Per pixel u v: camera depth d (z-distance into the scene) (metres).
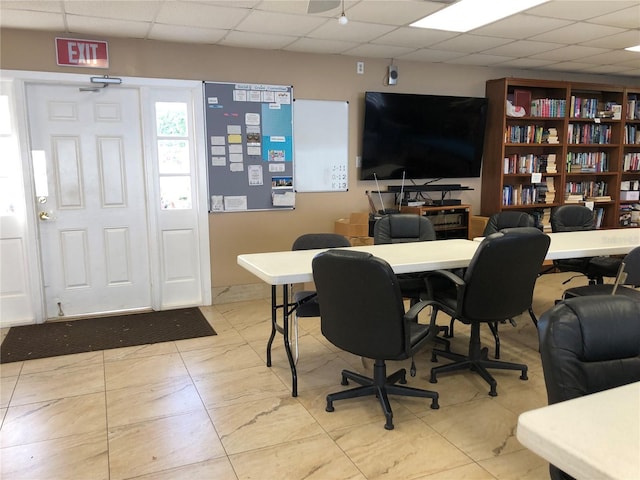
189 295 4.82
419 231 3.93
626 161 6.61
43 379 3.13
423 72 5.48
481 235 5.56
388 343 2.37
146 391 2.96
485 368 3.14
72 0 3.25
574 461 0.97
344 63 5.10
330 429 2.52
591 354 1.46
